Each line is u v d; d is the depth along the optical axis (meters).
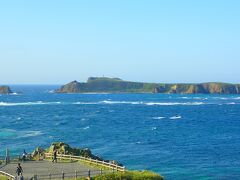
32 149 104.25
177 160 91.19
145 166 84.56
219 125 173.25
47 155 68.00
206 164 87.00
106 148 107.62
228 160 91.62
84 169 57.34
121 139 125.69
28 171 56.31
